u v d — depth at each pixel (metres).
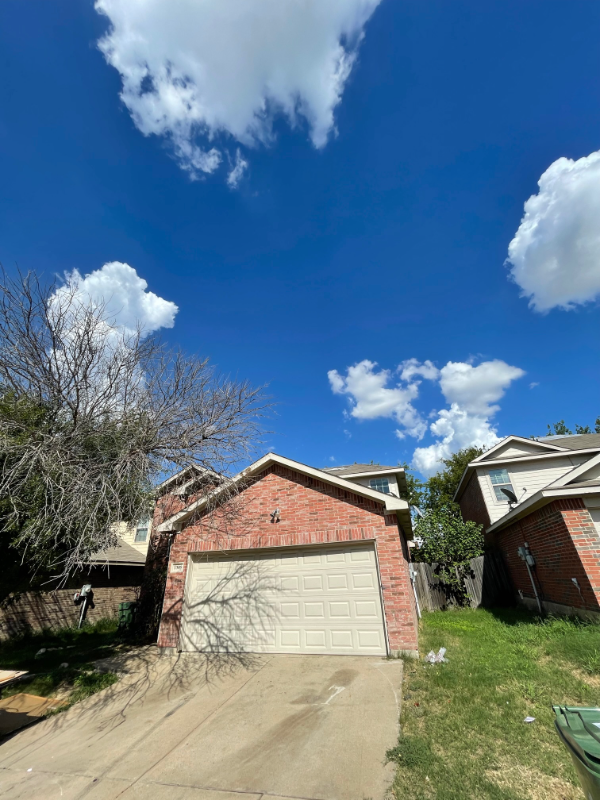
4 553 7.66
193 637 8.79
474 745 4.13
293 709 5.41
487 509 17.00
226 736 4.85
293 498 9.09
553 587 9.76
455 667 6.42
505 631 8.69
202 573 9.36
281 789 3.70
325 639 7.93
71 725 5.64
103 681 7.22
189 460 7.15
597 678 5.66
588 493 8.32
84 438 6.56
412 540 15.77
